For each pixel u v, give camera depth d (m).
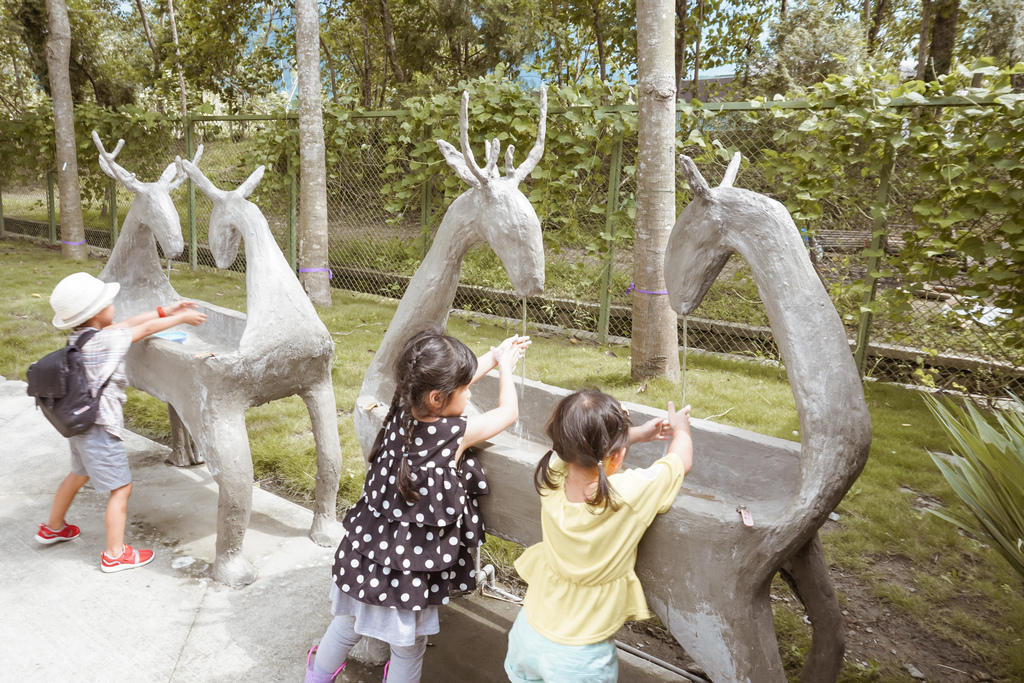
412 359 1.97
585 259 7.11
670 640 2.65
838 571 3.11
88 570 2.94
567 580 1.76
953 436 2.17
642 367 5.49
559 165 6.95
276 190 9.43
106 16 16.88
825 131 5.55
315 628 2.60
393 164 8.22
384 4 13.62
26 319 6.87
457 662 2.43
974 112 4.93
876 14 12.42
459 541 2.01
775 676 1.61
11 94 16.98
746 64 12.87
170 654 2.43
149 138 10.59
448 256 2.34
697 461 2.26
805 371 1.56
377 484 2.02
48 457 4.04
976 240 5.15
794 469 2.03
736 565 1.58
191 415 2.86
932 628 2.71
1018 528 1.88
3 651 2.40
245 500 2.85
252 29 15.30
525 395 2.69
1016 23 9.78
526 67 12.49
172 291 4.05
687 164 1.71
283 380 2.96
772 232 1.65
